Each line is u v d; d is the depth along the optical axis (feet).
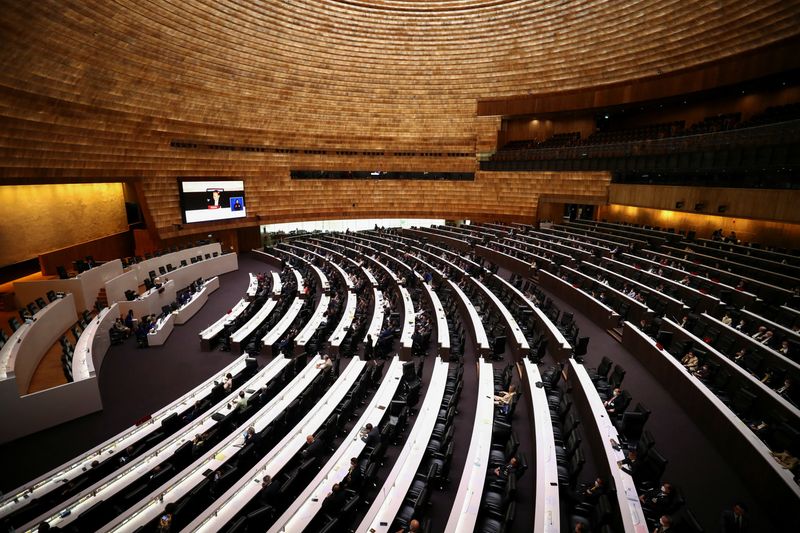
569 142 97.09
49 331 48.49
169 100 75.36
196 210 87.61
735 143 60.39
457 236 98.27
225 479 27.45
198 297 68.44
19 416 36.19
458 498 23.79
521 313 50.78
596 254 71.15
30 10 46.39
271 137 98.53
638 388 36.40
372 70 101.14
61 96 56.18
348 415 34.73
